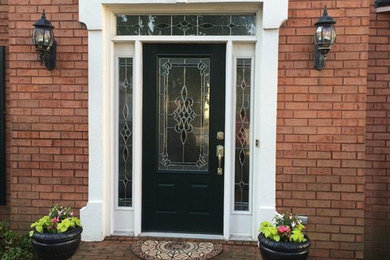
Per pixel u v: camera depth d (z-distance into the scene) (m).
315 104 3.79
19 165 4.06
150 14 4.05
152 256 3.63
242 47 4.02
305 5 3.75
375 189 4.06
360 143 3.76
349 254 3.83
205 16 4.02
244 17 4.00
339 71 3.75
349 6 3.71
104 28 3.93
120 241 4.02
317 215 3.84
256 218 3.96
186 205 4.18
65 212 3.33
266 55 3.78
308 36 3.76
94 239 4.00
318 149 3.81
